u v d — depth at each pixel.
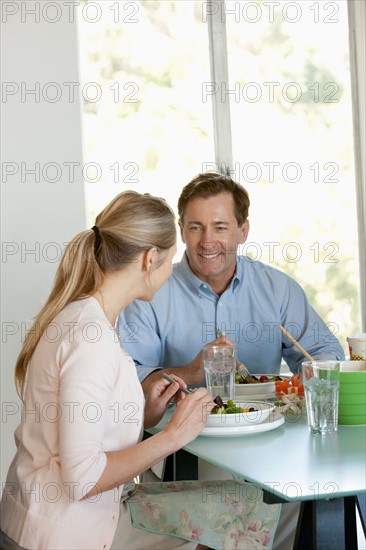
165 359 2.68
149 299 1.92
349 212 4.40
